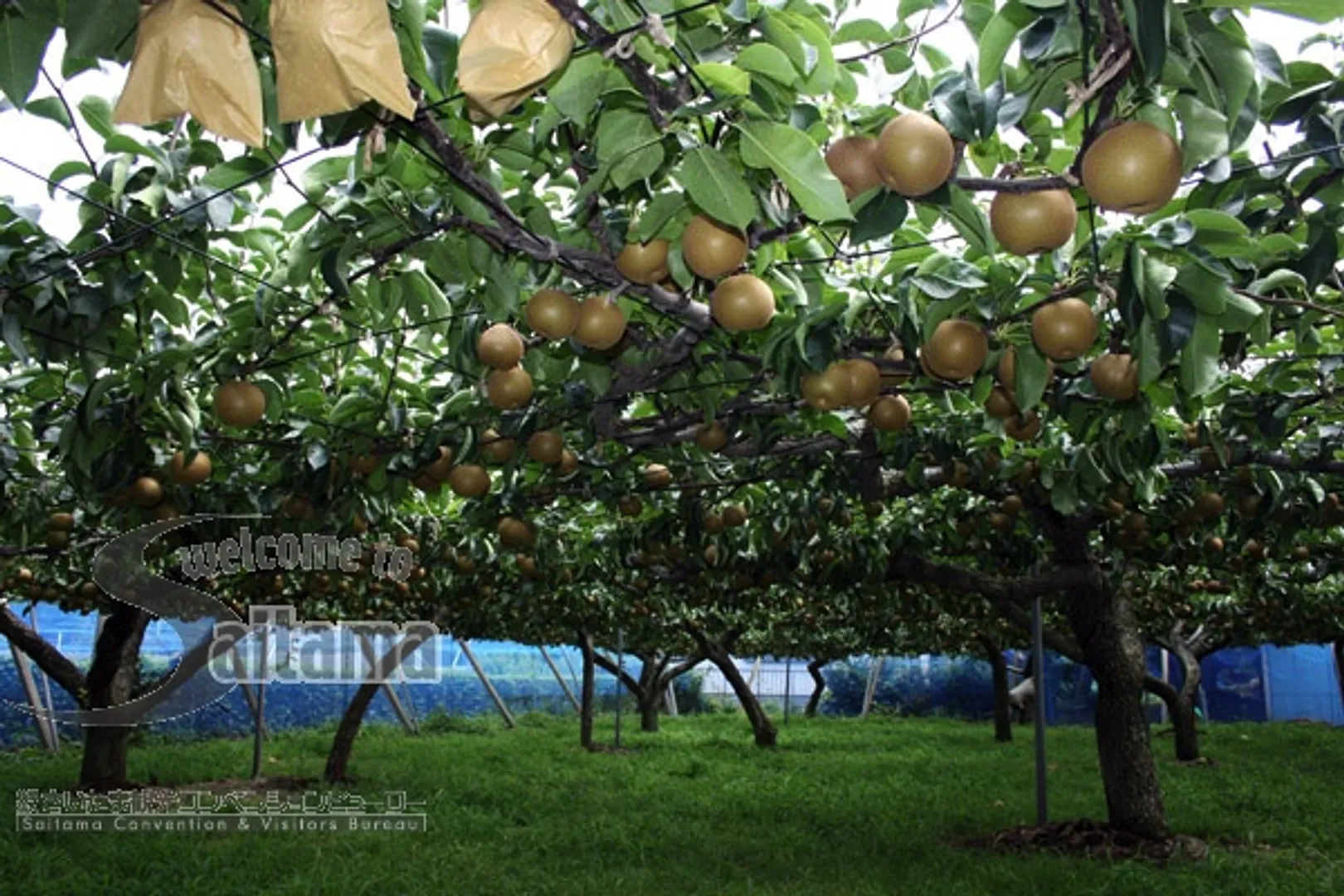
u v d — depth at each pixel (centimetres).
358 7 151
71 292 320
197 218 302
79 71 213
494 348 342
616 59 190
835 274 339
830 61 202
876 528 774
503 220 262
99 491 443
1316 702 2644
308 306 370
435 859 727
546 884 658
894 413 383
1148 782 753
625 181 220
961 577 745
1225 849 773
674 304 307
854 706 3084
